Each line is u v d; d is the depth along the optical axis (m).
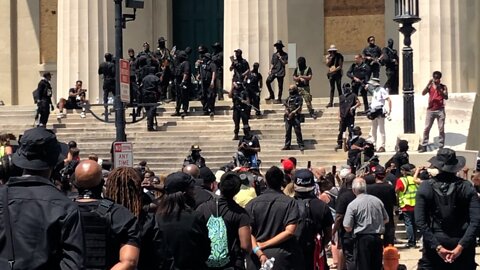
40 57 40.47
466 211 11.15
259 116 29.88
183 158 28.53
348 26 37.94
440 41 30.56
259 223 11.53
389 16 37.41
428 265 11.27
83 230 6.57
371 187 16.66
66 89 34.28
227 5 33.12
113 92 30.73
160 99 32.06
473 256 11.23
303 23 38.31
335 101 31.41
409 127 26.25
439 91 26.23
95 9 34.28
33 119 33.75
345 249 15.41
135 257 7.68
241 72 29.19
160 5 40.28
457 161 11.17
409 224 20.88
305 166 26.92
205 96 30.61
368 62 30.02
